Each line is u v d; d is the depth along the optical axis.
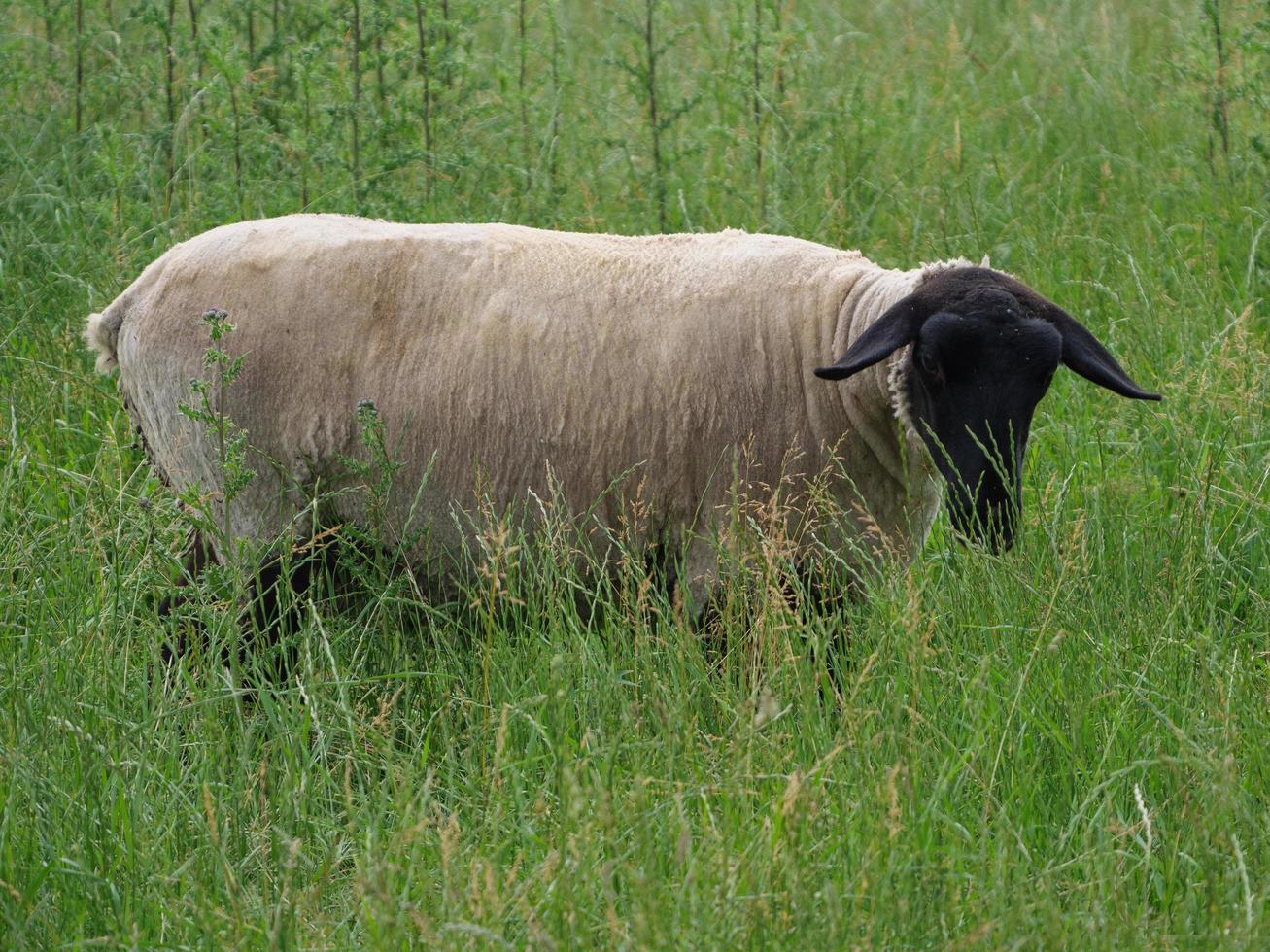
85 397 24.19
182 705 16.09
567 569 17.81
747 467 18.11
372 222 19.28
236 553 18.31
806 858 13.06
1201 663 16.48
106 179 29.53
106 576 18.52
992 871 13.43
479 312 18.36
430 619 18.08
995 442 16.64
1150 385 24.45
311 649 17.78
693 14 41.34
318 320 18.23
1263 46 30.62
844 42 40.72
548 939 11.49
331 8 30.16
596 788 13.80
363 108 28.66
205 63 31.45
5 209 28.86
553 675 15.47
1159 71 36.44
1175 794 14.66
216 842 13.63
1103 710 16.38
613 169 32.38
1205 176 31.28
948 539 19.73
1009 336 16.78
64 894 13.77
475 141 31.19
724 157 31.33
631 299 18.39
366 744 16.72
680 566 18.50
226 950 12.94
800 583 17.55
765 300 18.36
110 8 35.19
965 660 16.80
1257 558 20.58
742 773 14.28
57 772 15.23
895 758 14.95
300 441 18.27
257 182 28.41
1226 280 28.19
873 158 32.06
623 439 18.12
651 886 12.34
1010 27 40.66
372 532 18.16
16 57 33.50
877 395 17.95
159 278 18.61
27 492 21.75
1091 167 33.06
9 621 18.31
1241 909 13.01
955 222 29.66
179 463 18.70
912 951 12.50
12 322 25.77
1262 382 23.03
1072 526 19.83
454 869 13.27
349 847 15.02
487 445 18.25
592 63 37.97
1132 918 13.49
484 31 40.38
